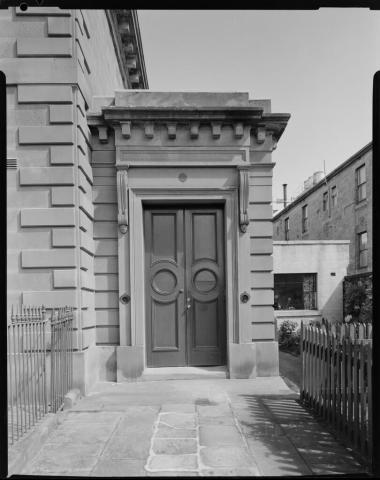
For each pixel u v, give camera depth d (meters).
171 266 6.55
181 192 6.41
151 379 6.11
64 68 5.59
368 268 15.84
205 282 6.56
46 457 3.50
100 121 6.27
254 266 6.42
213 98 6.55
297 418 4.37
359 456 3.38
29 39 5.56
